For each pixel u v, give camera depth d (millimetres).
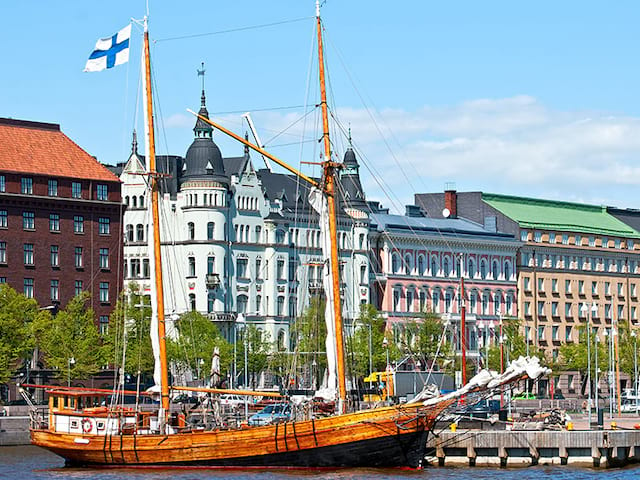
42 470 125625
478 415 156875
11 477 120625
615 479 126812
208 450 122625
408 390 179125
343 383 127375
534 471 131625
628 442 139500
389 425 120500
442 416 124938
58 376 199250
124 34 135500
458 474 126250
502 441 135750
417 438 121188
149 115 132375
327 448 121000
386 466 121750
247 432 121875
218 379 132875
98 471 124062
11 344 185750
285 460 121625
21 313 189750
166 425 126125
